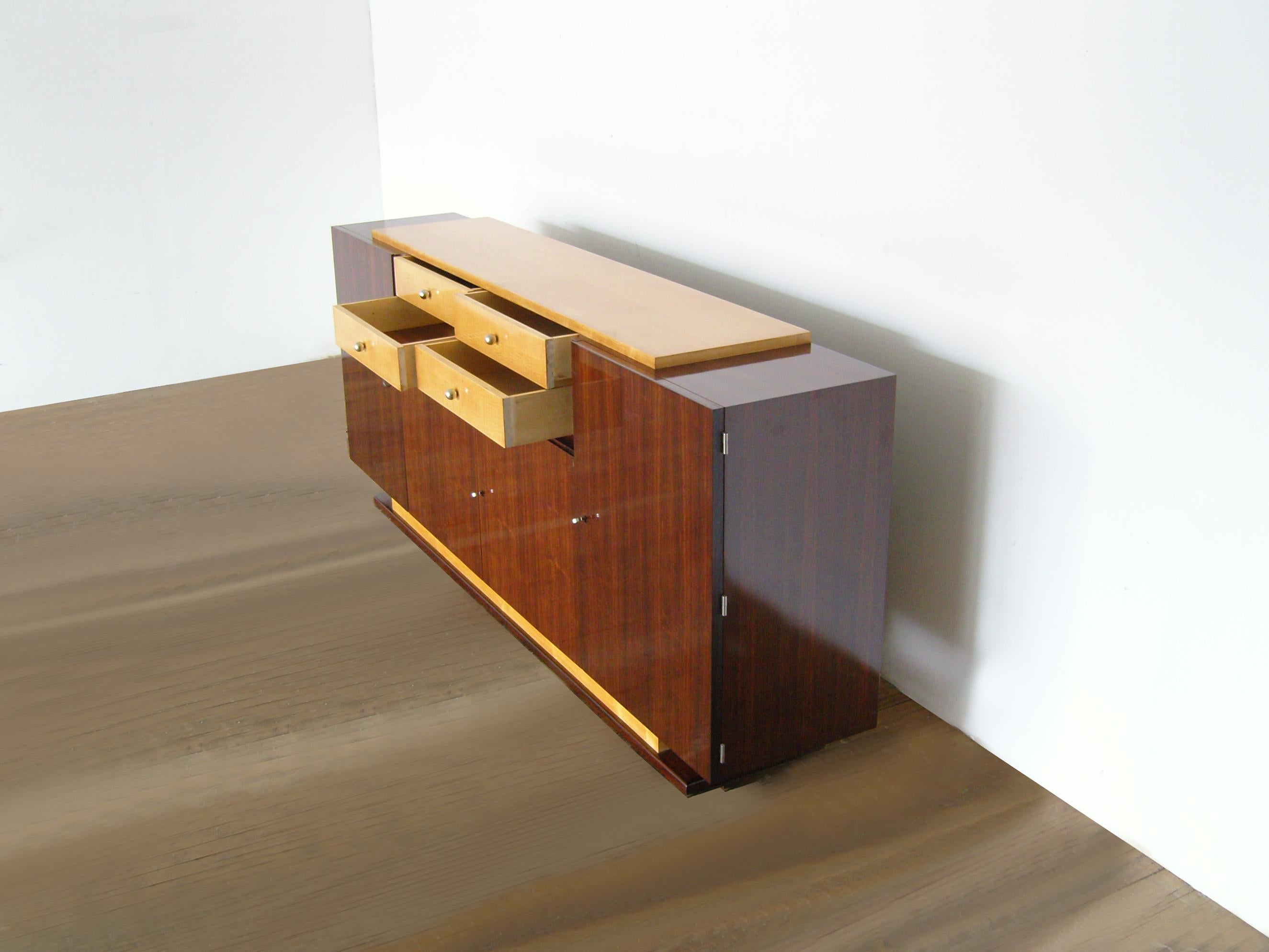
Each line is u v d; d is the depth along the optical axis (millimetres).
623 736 2432
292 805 2244
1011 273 2100
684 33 2793
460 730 2471
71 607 2930
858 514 2154
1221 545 1852
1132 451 1957
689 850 2123
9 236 4137
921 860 2090
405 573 3113
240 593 3000
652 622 2219
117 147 4230
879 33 2256
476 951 1903
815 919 1958
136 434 4043
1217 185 1743
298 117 4551
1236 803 1920
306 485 3637
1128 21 1816
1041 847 2121
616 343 2170
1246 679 1862
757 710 2176
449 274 2791
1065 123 1945
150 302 4453
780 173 2594
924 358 2326
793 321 2662
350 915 1979
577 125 3324
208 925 1960
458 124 4051
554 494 2436
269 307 4703
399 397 3061
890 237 2344
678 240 2994
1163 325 1864
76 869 2084
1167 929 1934
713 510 1966
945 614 2424
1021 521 2193
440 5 3979
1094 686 2125
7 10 3926
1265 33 1641
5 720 2490
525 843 2146
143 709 2533
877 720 2490
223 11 4289
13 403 4301
